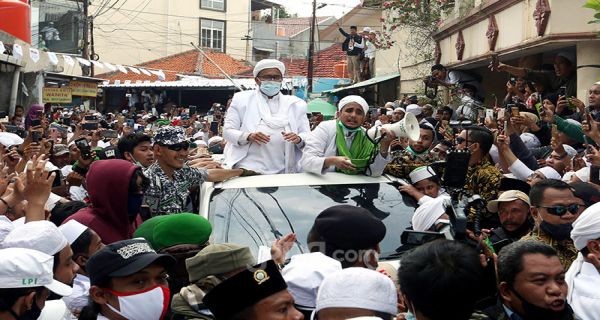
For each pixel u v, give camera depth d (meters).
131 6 40.47
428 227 4.91
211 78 34.03
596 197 4.72
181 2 41.47
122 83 33.31
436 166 5.96
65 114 20.53
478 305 3.39
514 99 10.38
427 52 17.56
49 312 3.70
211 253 3.74
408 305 3.05
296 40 41.28
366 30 24.06
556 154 6.86
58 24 34.00
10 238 3.91
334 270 3.54
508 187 5.97
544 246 3.26
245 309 3.04
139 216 5.65
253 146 6.49
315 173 5.95
